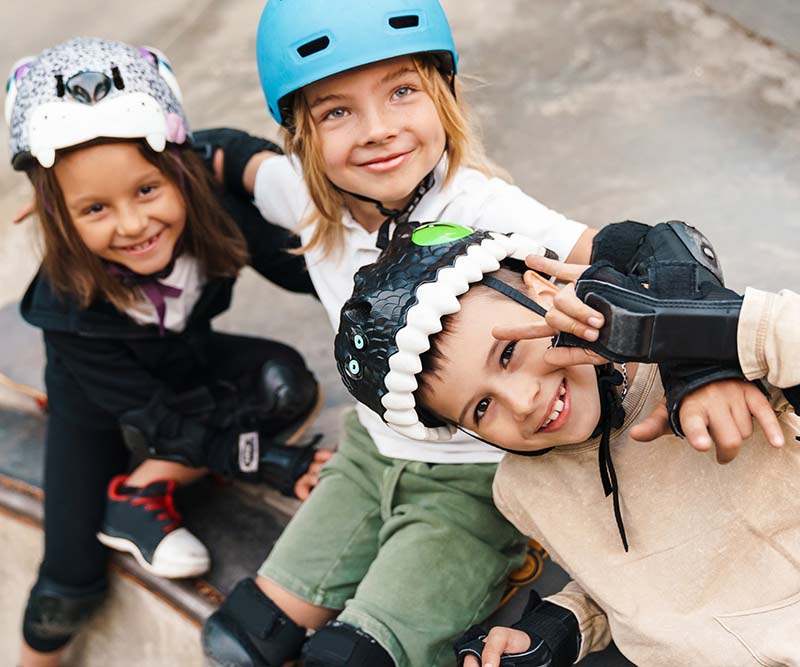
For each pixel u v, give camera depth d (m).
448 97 1.47
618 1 2.81
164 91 1.69
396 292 1.19
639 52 2.62
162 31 3.58
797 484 1.13
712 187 2.18
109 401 1.87
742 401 1.04
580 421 1.16
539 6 2.88
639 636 1.22
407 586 1.47
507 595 1.60
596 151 2.36
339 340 1.26
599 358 1.07
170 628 1.92
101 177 1.61
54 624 1.96
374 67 1.39
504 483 1.33
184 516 1.98
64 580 1.95
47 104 1.59
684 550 1.21
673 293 1.06
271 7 1.44
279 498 1.96
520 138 2.46
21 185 3.25
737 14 2.63
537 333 1.08
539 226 1.48
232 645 1.59
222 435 1.87
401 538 1.53
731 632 1.17
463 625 1.48
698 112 2.39
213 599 1.83
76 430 1.95
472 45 2.80
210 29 3.49
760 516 1.15
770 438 1.02
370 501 1.65
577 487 1.27
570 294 1.06
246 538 1.91
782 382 1.01
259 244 1.99
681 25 2.66
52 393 1.95
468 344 1.15
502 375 1.14
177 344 1.92
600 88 2.55
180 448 1.86
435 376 1.17
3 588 2.36
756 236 2.03
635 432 1.09
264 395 1.92
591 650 1.36
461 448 1.54
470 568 1.50
